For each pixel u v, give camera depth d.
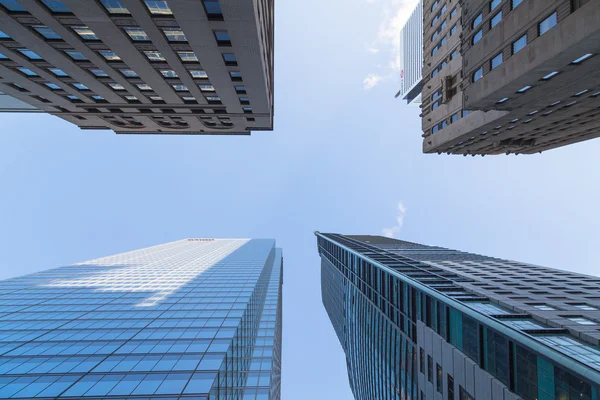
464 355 27.83
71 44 25.05
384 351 51.84
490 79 24.34
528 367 20.62
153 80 31.70
